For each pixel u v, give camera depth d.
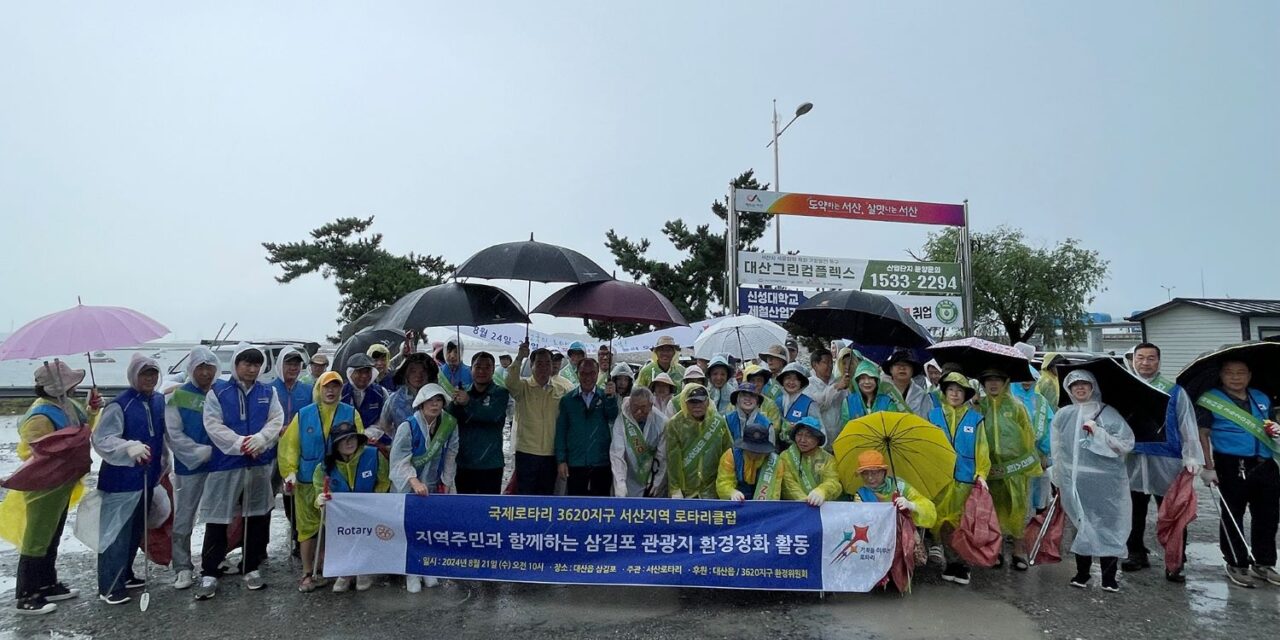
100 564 5.26
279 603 5.27
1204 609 5.08
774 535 5.23
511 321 5.84
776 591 5.45
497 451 6.23
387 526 5.42
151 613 5.08
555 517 5.37
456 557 5.41
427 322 5.43
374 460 5.68
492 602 5.25
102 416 5.31
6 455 12.38
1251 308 20.09
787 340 8.69
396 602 5.25
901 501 5.25
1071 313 27.62
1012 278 27.78
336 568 5.37
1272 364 5.66
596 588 5.55
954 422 5.90
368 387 6.59
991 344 6.18
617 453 6.12
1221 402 5.72
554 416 6.45
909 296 16.22
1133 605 5.16
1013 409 5.98
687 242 20.86
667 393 6.85
